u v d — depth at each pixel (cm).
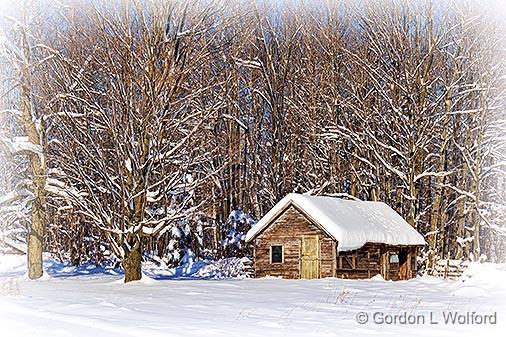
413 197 4241
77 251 4700
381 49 4562
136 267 2991
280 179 4716
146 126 2922
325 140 4644
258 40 4878
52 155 3133
